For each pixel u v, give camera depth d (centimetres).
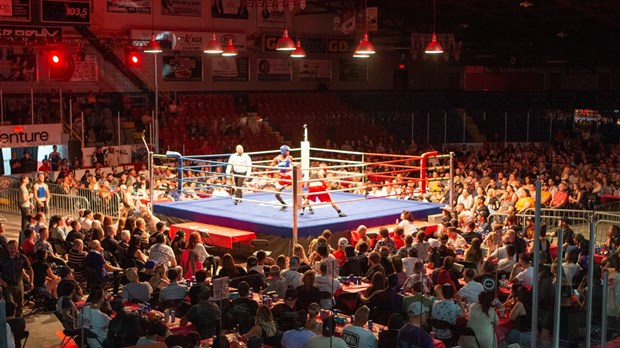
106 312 908
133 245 1307
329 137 3319
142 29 2867
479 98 4025
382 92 3797
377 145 3231
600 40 3572
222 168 2561
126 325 862
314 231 1441
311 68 3556
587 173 2356
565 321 894
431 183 2047
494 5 2920
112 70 2895
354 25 2920
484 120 3784
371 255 1124
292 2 2373
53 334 1075
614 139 3947
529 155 2916
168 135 2827
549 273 899
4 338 605
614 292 923
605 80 4275
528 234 1438
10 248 1113
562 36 3206
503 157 2964
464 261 1198
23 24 2309
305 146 1728
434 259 1191
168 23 3031
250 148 2994
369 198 1723
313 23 3484
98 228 1369
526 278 1047
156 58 2819
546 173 2375
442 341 905
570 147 3450
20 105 2544
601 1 2525
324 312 877
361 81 3762
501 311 994
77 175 2375
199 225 1599
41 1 2320
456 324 909
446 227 1465
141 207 1630
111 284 1287
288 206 1489
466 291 1010
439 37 3253
